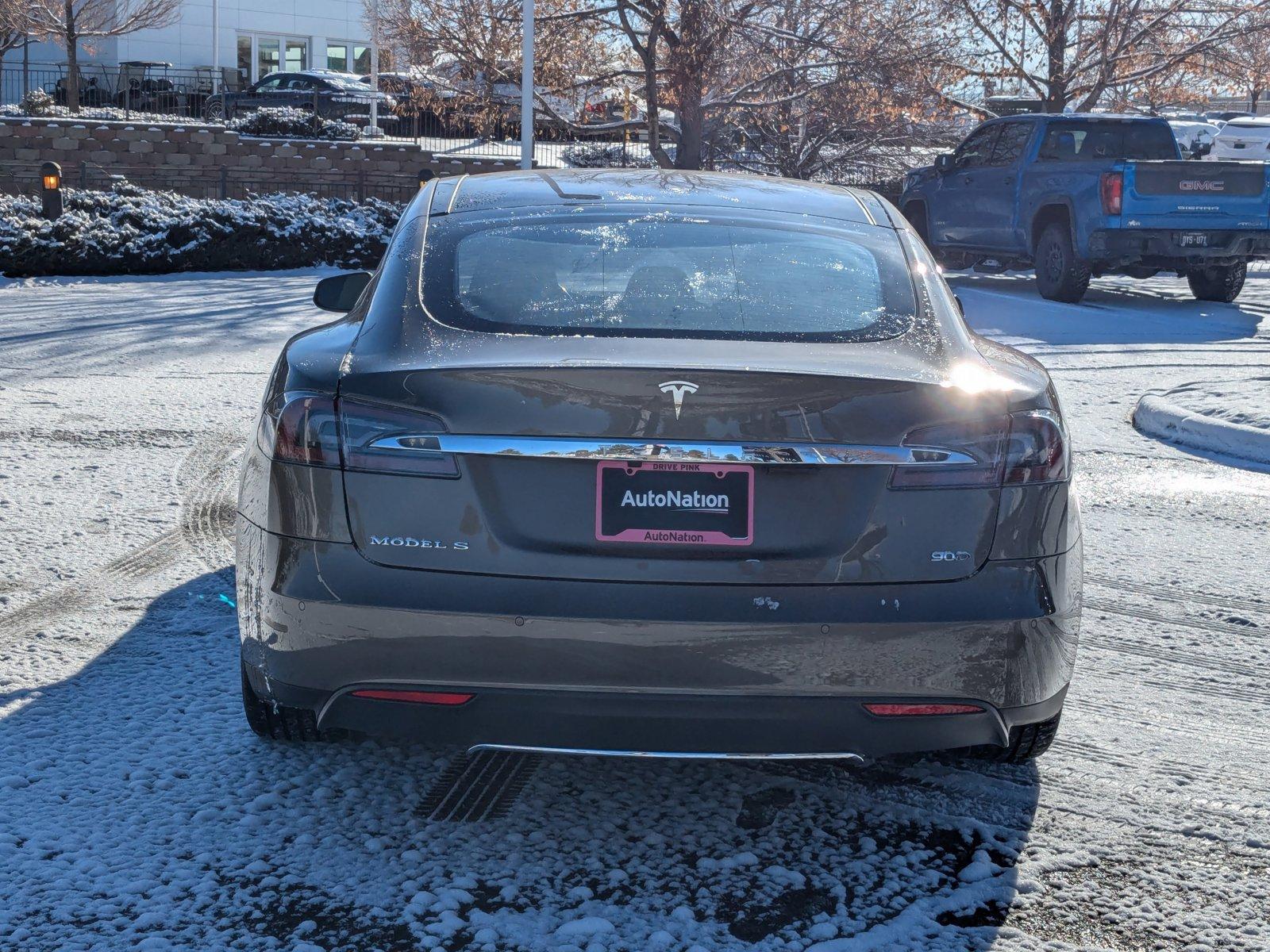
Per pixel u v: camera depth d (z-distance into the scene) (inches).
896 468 116.0
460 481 114.3
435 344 122.4
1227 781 142.9
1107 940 111.4
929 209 741.9
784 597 114.8
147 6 1528.1
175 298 610.2
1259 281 766.5
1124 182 573.6
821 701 116.3
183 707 154.5
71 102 1346.0
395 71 1118.4
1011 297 649.0
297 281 718.5
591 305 130.4
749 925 111.7
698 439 113.3
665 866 121.6
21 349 431.5
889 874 121.1
